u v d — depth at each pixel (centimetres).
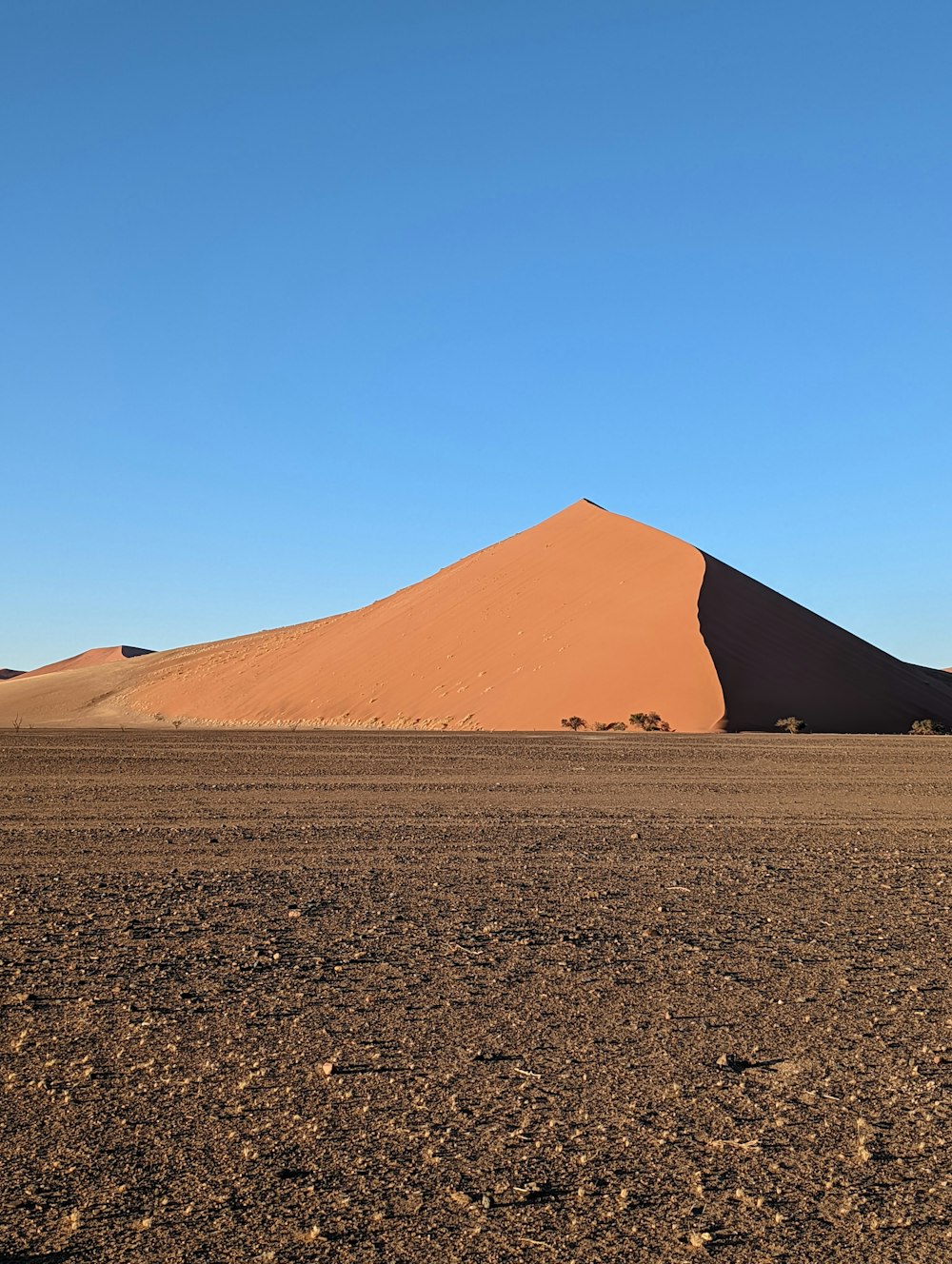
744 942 856
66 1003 677
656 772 2678
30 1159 448
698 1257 371
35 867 1229
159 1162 445
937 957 810
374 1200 412
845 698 6350
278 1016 651
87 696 14575
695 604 6919
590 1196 415
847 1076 550
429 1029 625
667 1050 589
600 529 9794
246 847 1385
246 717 9888
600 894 1065
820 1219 397
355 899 1035
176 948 829
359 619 12138
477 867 1227
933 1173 436
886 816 1792
